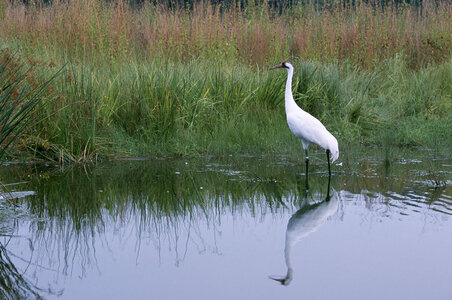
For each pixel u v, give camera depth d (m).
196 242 5.07
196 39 13.34
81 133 9.12
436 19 16.56
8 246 4.97
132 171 8.17
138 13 15.67
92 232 5.40
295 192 6.92
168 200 6.59
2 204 6.29
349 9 16.47
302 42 14.62
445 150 9.75
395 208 6.09
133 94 10.13
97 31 13.04
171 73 10.78
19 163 8.67
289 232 5.33
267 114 10.82
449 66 13.46
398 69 13.73
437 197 6.54
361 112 11.42
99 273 4.33
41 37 12.67
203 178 7.70
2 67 6.57
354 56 14.50
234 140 10.00
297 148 9.73
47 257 4.69
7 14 14.30
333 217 5.79
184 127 10.34
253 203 6.45
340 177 7.75
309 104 11.48
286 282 4.10
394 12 16.55
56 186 7.20
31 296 3.87
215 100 10.91
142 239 5.18
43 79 8.85
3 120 6.45
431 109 11.84
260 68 13.40
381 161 8.88
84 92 9.57
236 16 15.36
